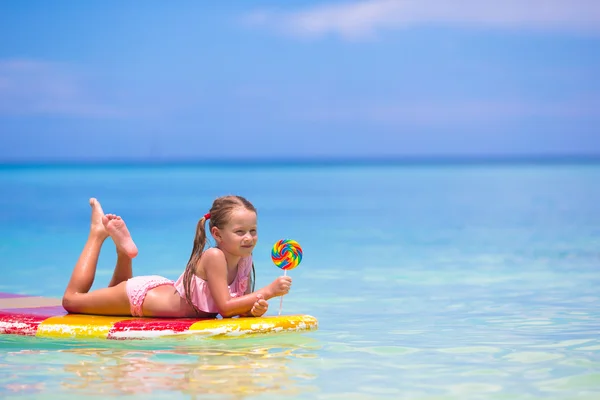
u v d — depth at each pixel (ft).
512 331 20.07
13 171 282.36
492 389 14.15
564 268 34.35
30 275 33.55
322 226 59.26
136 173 247.91
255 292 19.76
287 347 17.85
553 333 19.67
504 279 31.24
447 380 14.80
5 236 51.11
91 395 13.79
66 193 112.16
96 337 18.74
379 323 21.61
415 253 41.78
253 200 96.12
